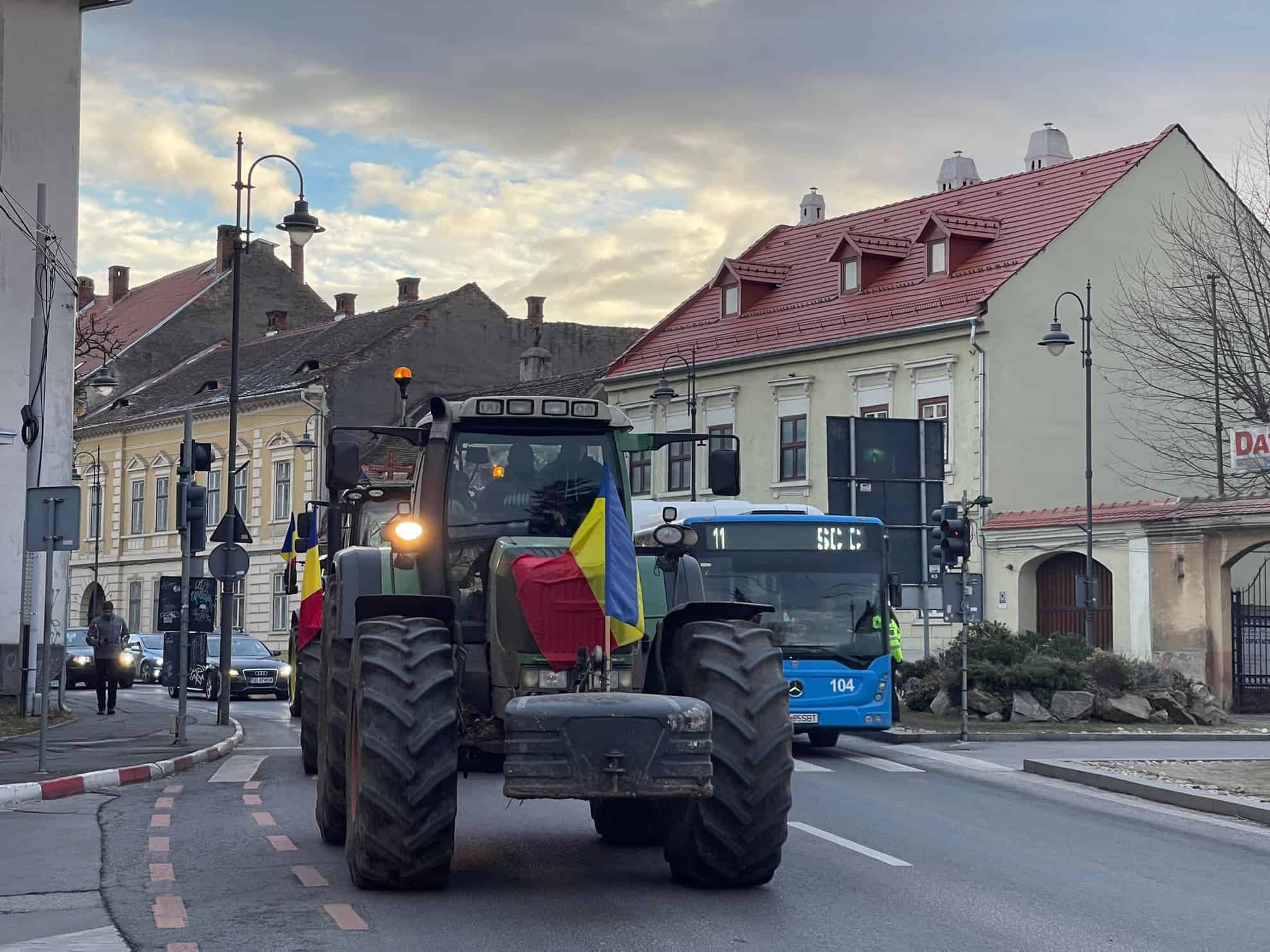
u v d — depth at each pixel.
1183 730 26.27
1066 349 43.84
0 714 26.33
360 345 61.59
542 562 9.87
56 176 28.30
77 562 73.81
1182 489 45.22
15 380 27.42
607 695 9.09
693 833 9.48
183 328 75.75
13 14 28.08
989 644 28.80
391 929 8.34
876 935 8.29
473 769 10.95
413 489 11.43
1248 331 40.22
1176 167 46.06
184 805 14.46
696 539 10.74
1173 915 9.12
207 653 39.19
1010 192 48.34
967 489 42.62
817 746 23.19
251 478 62.25
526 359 63.28
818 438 47.41
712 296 54.72
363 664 9.50
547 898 9.28
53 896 9.43
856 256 48.28
